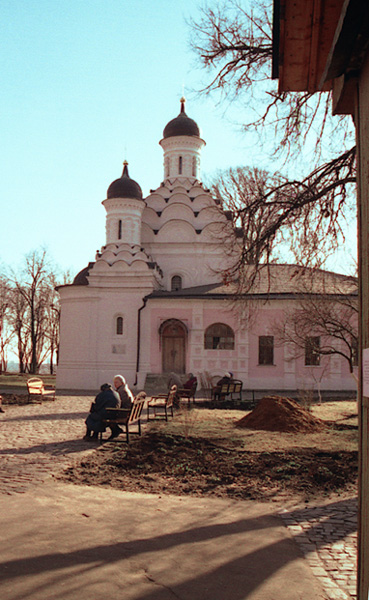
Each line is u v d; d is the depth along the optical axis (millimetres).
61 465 9211
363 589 3596
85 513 6344
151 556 5051
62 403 22297
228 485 8180
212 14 13727
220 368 32250
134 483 8148
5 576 4504
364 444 3654
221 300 32688
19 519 6039
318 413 18562
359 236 3840
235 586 4465
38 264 56312
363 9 3293
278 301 31672
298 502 7289
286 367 31719
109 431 13344
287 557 5152
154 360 33094
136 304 34062
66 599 4121
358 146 3910
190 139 42219
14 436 12648
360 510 3723
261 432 13398
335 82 4387
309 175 13297
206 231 37844
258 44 13703
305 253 14203
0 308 60719
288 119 13125
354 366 31109
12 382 38938
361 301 3762
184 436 12484
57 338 61344
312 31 4750
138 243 37188
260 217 14219
